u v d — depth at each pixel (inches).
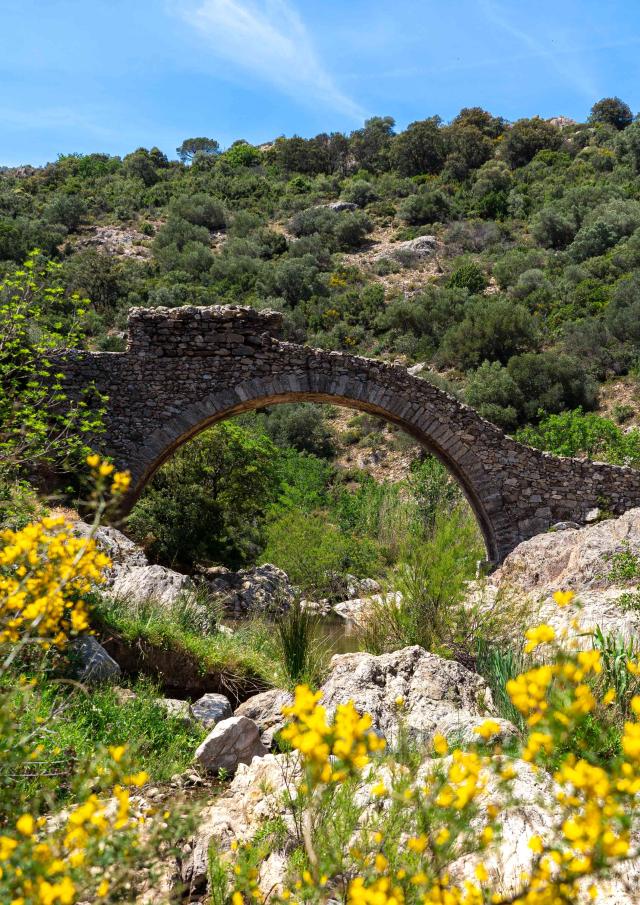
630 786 70.9
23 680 155.3
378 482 1646.2
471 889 79.6
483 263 2613.2
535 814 136.8
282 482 1441.9
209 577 797.9
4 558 121.4
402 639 385.4
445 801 87.3
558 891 74.3
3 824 124.3
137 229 3004.4
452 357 1950.1
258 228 3014.3
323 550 855.7
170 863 144.9
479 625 375.2
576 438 1261.1
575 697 77.7
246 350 797.9
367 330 2223.2
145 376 787.4
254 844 151.7
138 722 238.5
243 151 4224.9
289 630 366.6
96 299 2271.2
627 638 298.4
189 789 207.6
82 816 88.0
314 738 75.5
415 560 399.2
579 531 604.1
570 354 1806.1
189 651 319.0
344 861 123.3
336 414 1948.8
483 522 863.7
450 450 826.8
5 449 309.4
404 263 2699.3
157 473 880.3
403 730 163.9
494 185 3292.3
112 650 294.8
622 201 2669.8
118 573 414.0
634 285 1921.8
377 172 3973.9
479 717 222.8
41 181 3612.2
